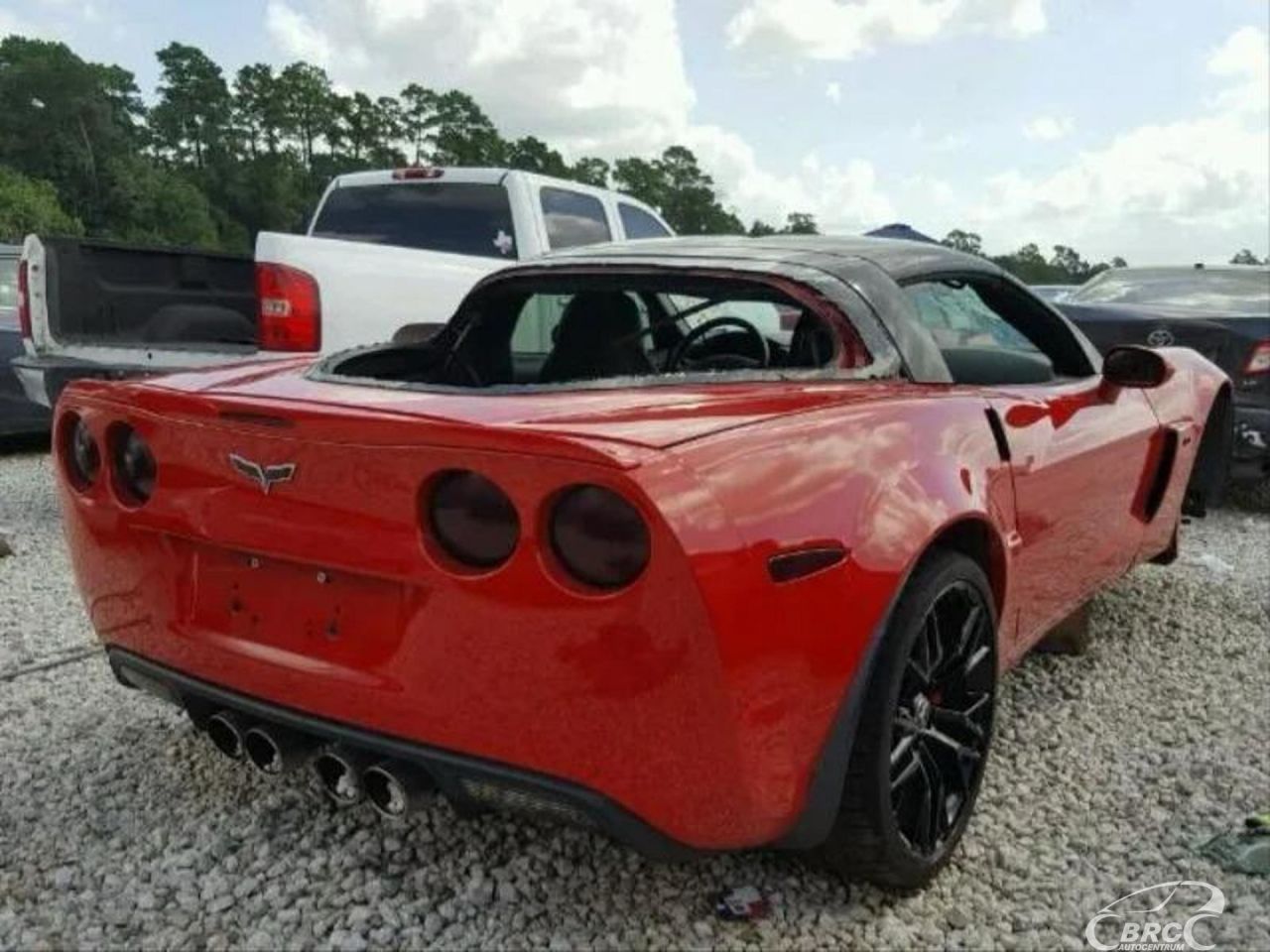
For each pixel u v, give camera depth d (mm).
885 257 2980
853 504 2092
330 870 2453
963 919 2324
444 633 1936
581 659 1824
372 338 5484
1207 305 6875
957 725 2504
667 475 1805
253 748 2326
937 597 2303
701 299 2984
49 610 4332
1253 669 3887
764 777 1927
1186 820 2775
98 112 106875
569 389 2279
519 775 1928
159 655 2428
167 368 5270
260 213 109125
